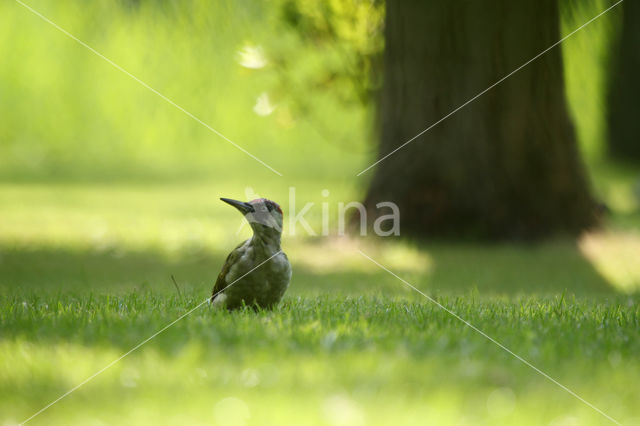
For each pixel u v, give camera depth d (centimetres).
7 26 3834
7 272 1427
